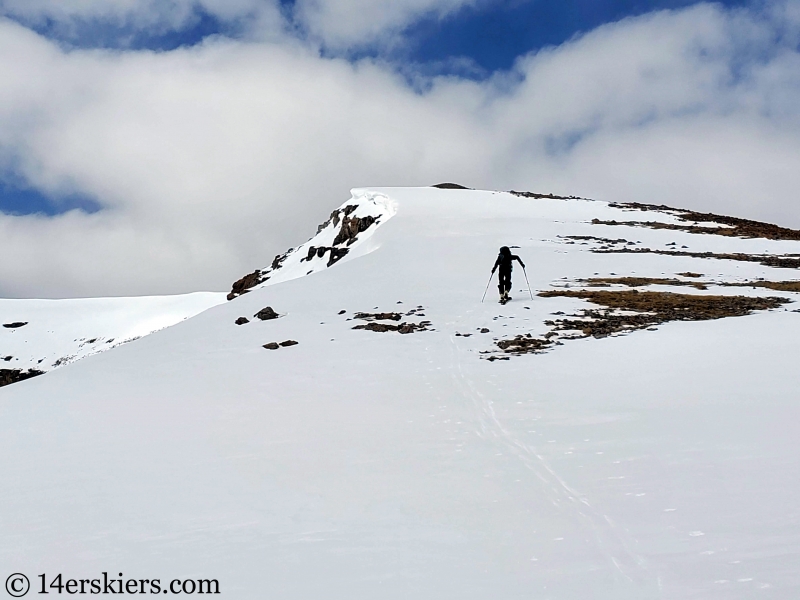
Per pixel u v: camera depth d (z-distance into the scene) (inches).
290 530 279.4
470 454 375.2
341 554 251.3
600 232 1931.6
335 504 308.8
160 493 337.7
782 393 443.5
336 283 1221.7
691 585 206.8
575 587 212.2
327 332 874.8
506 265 968.9
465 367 642.8
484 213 2271.2
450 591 215.9
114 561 255.3
